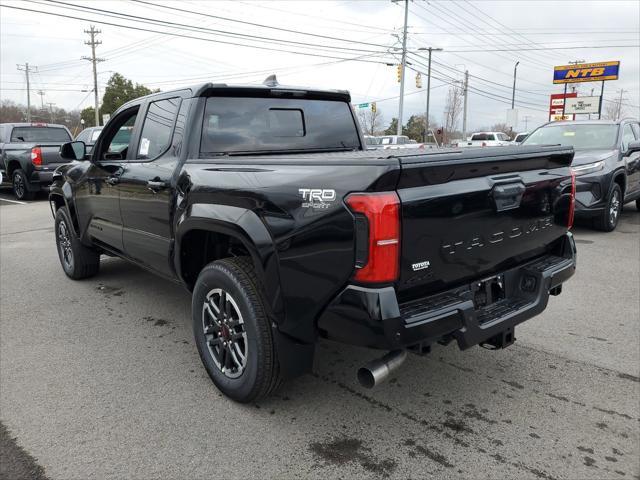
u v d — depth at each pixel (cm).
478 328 267
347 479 252
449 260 261
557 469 258
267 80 407
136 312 487
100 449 277
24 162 1353
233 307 309
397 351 257
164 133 383
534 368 367
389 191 231
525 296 315
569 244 350
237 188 292
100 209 478
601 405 317
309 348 297
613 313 477
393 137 3166
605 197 816
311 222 251
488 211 275
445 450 274
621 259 674
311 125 417
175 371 366
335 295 249
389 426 296
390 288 236
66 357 390
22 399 329
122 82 5659
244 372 304
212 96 363
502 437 285
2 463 266
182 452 274
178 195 346
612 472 256
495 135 3200
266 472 258
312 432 291
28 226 981
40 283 584
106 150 491
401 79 3625
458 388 339
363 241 232
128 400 327
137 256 437
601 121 920
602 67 4206
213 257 371
